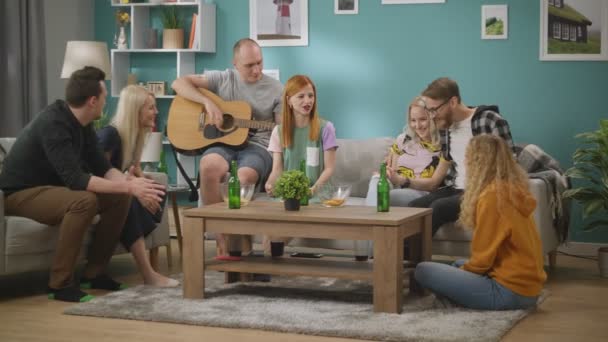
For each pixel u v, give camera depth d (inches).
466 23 221.8
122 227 162.4
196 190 205.3
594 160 188.2
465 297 137.6
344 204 154.3
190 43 243.9
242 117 202.1
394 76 228.8
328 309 139.7
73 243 151.6
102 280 162.7
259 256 158.6
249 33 242.5
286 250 220.7
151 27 256.4
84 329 130.0
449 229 171.9
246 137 199.3
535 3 216.1
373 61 230.4
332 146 171.6
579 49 213.3
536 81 217.2
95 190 153.5
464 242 171.9
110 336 125.6
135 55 258.5
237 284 164.2
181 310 139.3
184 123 203.3
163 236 185.6
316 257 175.0
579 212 214.2
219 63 247.9
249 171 189.2
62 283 151.9
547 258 207.8
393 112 229.3
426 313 135.9
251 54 204.5
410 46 226.8
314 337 124.4
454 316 133.6
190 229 147.9
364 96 231.8
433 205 170.4
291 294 153.9
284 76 238.8
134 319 136.0
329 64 234.5
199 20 240.8
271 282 167.2
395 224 134.3
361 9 230.5
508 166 137.6
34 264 155.6
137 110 172.1
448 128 182.9
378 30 229.5
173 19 248.8
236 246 159.6
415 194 177.3
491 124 178.2
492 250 135.9
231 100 207.3
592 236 213.8
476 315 134.3
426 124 182.7
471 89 222.4
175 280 164.1
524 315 136.3
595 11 211.3
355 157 202.4
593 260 205.5
